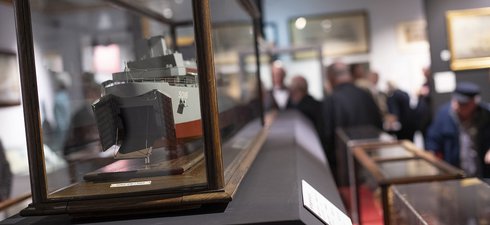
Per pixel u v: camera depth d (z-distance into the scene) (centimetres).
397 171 191
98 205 109
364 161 224
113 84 119
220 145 111
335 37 550
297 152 203
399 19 539
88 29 256
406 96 531
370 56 546
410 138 522
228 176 124
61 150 185
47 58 237
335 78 505
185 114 121
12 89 234
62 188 119
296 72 551
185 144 123
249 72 275
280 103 551
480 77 288
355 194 253
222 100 148
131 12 228
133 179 119
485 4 280
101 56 251
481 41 287
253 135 234
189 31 145
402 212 152
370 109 495
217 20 160
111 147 119
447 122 308
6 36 233
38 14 221
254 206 111
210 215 106
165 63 125
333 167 416
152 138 118
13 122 235
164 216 109
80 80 229
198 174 116
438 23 321
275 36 552
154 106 116
